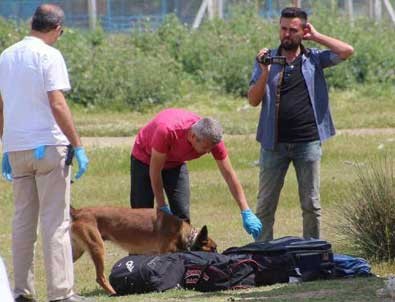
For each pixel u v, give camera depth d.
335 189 23.33
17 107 12.29
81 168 12.22
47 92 12.20
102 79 44.00
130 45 50.59
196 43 50.19
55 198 12.34
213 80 47.16
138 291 13.73
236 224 20.81
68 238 12.48
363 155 28.89
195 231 14.48
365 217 16.09
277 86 15.03
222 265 13.59
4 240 20.14
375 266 15.53
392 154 28.56
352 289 13.16
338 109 41.72
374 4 65.25
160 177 14.43
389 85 47.72
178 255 13.87
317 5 58.44
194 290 13.62
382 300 12.40
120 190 25.22
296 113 15.01
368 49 49.28
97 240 14.16
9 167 12.91
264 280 13.81
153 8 63.28
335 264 14.20
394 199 15.98
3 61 12.45
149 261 13.73
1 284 7.73
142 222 14.32
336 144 30.97
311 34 15.13
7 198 24.70
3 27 51.00
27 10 62.00
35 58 12.23
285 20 15.03
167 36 52.06
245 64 47.09
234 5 60.69
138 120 40.19
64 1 62.00
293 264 13.84
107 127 36.94
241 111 42.28
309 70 15.08
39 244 18.97
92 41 52.16
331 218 18.69
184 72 48.72
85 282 15.85
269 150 15.19
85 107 43.50
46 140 12.22
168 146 14.25
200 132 13.96
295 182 24.77
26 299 12.85
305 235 15.36
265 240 15.40
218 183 25.38
